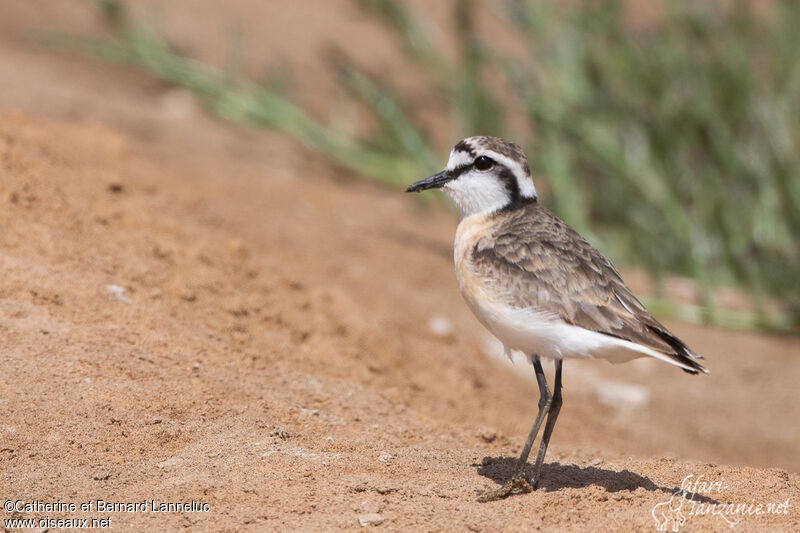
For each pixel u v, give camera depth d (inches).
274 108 862.5
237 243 498.6
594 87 828.6
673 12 874.8
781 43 851.4
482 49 863.1
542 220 353.4
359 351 467.5
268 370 409.7
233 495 308.2
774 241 719.7
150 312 414.6
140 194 526.9
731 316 687.7
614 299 325.1
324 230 654.5
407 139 815.1
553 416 334.3
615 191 804.0
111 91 911.0
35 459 320.8
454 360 511.8
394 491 315.9
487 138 369.4
